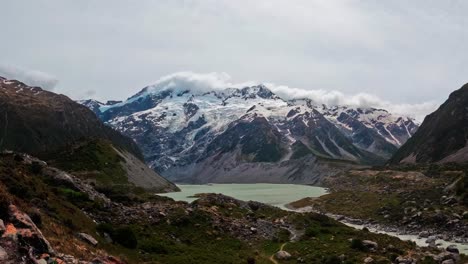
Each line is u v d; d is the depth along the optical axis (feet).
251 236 321.11
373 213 577.02
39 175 305.53
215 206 383.24
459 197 532.73
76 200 282.77
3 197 124.47
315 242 309.22
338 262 254.68
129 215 299.58
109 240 222.07
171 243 267.80
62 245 145.89
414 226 474.08
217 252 271.49
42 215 172.86
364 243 291.58
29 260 107.55
